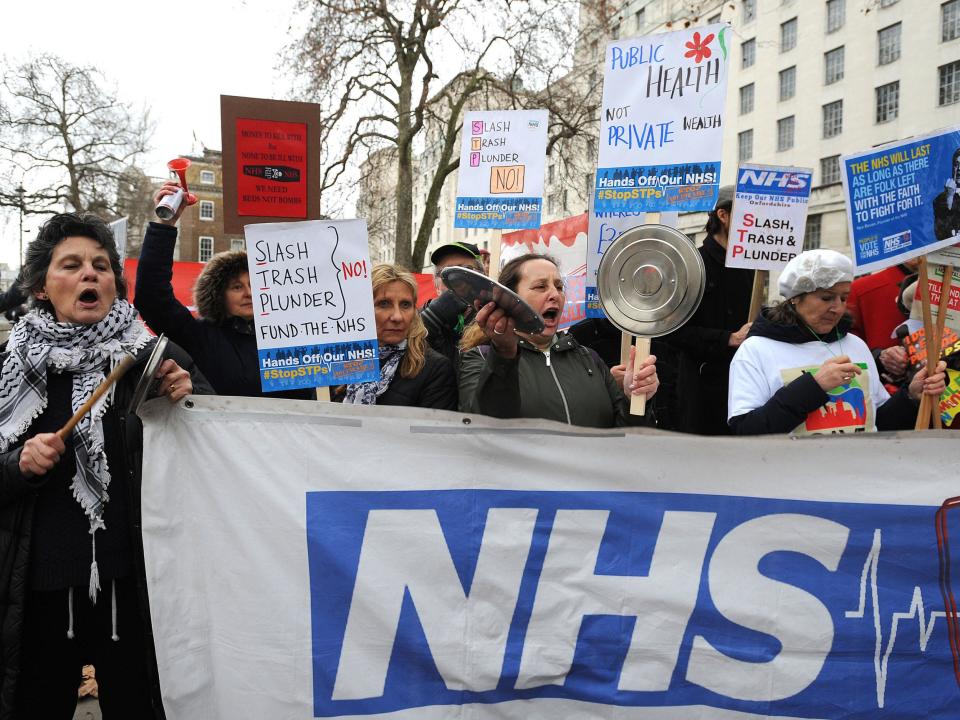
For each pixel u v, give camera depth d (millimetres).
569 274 5121
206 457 2080
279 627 2070
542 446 2139
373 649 2090
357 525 2100
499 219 3787
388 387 2826
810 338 2705
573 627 2127
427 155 22656
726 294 3795
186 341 2994
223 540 2070
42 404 2043
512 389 2166
